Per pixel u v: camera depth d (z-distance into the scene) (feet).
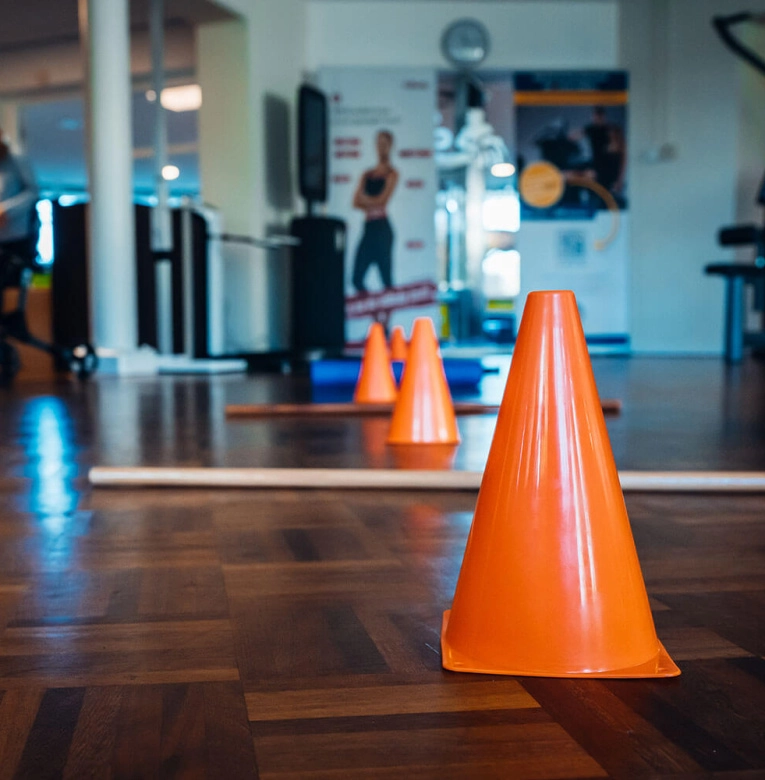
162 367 22.08
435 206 30.89
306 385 17.92
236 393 15.76
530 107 31.89
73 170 57.36
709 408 12.40
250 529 5.09
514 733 2.38
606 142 32.04
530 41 32.45
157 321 22.79
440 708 2.55
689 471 6.72
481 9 32.17
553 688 2.69
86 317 22.93
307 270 26.58
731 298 26.94
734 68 32.27
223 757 2.25
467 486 6.36
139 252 22.29
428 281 31.04
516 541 2.85
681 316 33.71
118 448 8.57
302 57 30.78
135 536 4.93
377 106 30.58
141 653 3.04
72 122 43.19
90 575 4.10
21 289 20.95
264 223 27.96
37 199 21.30
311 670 2.86
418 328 8.90
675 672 2.77
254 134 27.27
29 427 10.44
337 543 4.73
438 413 8.76
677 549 4.56
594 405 2.93
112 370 21.09
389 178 30.73
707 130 32.83
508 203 40.09
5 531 5.07
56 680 2.79
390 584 3.92
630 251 33.73
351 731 2.40
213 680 2.78
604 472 2.89
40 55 33.58
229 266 27.37
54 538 4.89
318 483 6.40
